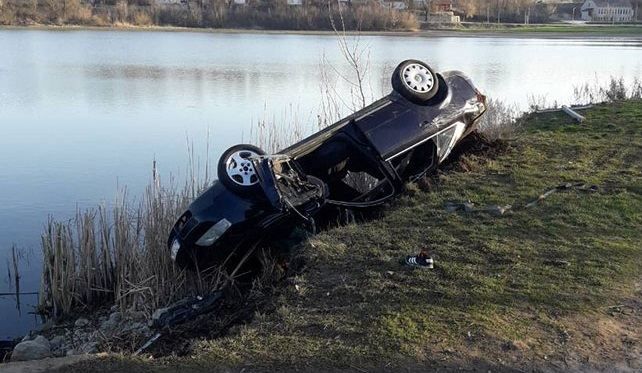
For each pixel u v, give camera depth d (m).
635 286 5.91
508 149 10.39
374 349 5.02
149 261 8.38
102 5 74.44
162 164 15.84
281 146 11.98
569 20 103.19
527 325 5.31
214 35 62.12
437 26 66.38
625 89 19.94
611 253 6.56
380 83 21.95
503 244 6.83
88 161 16.59
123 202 11.30
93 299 9.03
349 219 7.98
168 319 6.80
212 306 6.92
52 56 43.34
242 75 32.00
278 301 6.00
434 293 5.83
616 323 5.35
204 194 7.61
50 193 14.01
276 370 4.82
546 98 20.48
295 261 6.93
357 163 8.58
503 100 19.47
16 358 7.22
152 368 4.90
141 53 45.34
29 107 24.52
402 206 8.11
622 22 97.69
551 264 6.35
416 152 8.83
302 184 7.53
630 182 8.70
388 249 6.86
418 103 8.70
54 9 70.94
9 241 11.46
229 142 17.89
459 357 4.91
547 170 9.38
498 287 5.89
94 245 9.15
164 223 8.61
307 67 35.03
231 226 7.27
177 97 25.95
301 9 58.94
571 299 5.68
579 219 7.43
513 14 88.06
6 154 17.52
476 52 43.69
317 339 5.21
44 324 8.46
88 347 7.05
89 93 27.61
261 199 7.32
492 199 8.19
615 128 12.05
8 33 62.91
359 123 8.40
